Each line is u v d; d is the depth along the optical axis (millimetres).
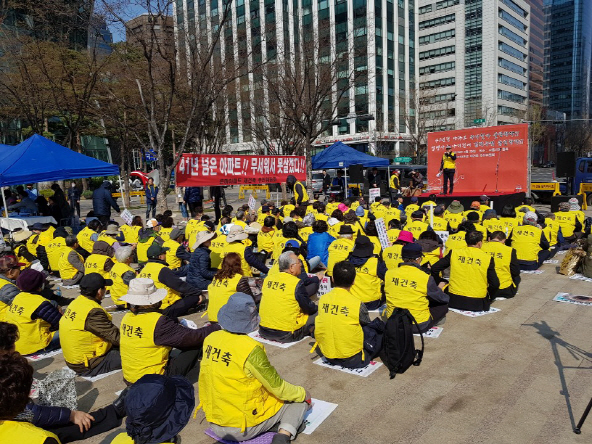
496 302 6609
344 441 3424
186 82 20750
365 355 4688
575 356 4738
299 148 24453
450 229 10227
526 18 82812
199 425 3781
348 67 26203
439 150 18656
